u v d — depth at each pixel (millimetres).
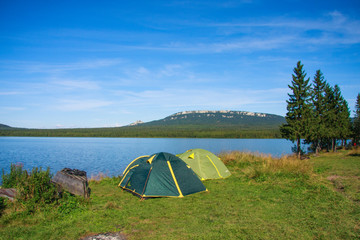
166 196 8953
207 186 10555
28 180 7395
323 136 32594
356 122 38094
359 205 7176
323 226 5781
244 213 6863
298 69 30750
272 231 5570
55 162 37000
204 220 6398
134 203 8227
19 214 6469
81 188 8344
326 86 37750
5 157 44125
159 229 5852
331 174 11844
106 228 5938
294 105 30016
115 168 30438
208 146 73688
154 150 63281
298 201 7836
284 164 12891
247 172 12773
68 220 6418
